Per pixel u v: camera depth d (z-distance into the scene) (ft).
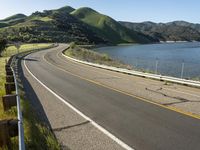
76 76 71.36
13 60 115.65
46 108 34.37
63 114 31.30
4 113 25.63
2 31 567.59
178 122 27.58
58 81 61.05
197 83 52.75
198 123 27.27
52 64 114.93
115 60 162.81
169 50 383.24
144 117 29.58
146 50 389.80
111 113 31.48
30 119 26.68
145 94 43.93
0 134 15.79
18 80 57.67
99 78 67.26
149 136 23.59
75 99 40.01
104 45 645.92
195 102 37.47
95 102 37.68
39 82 59.41
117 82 59.67
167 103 36.68
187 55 252.62
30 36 510.17
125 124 27.14
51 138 22.00
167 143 21.94
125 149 20.83
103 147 21.27
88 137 23.54
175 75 98.89
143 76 71.56
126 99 39.58
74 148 21.13
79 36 633.20
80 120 28.76
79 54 191.11
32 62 124.88
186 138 23.03
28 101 37.14
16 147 17.84
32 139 20.71
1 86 45.62
